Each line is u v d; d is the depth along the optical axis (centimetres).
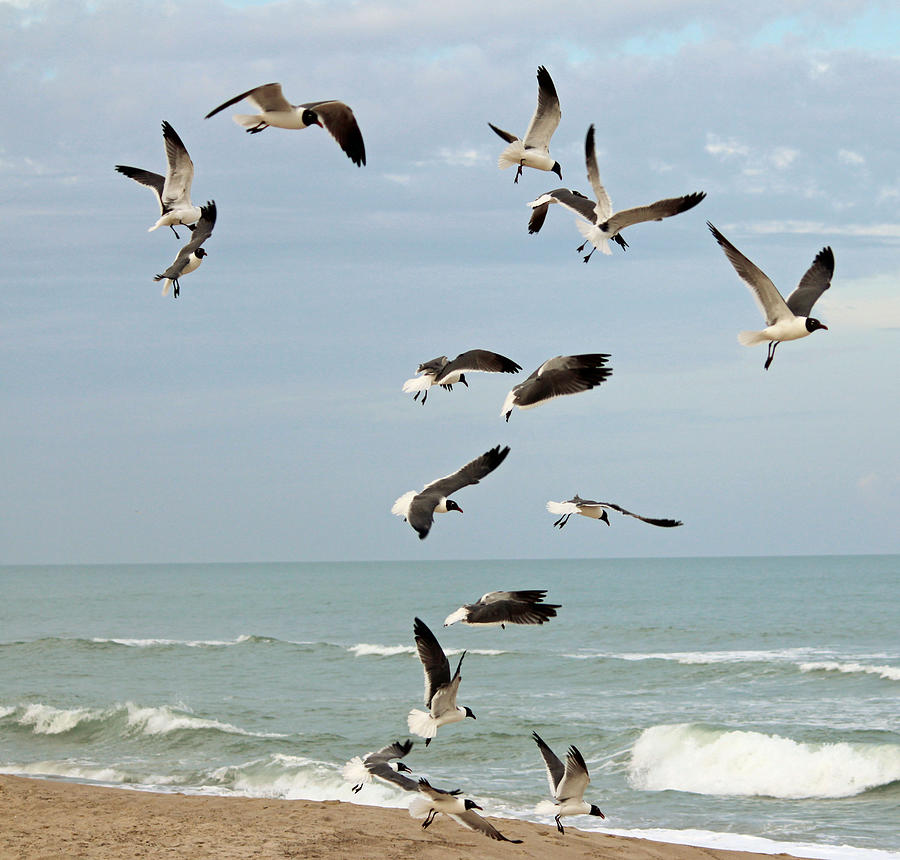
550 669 4488
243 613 9600
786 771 2402
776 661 4625
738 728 2934
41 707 3125
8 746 2805
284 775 2344
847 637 6081
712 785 2378
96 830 1630
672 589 12612
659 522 1254
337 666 4806
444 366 1280
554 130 1547
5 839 1559
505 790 2292
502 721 3086
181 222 1434
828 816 2117
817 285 1363
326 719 3284
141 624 8331
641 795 2294
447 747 2747
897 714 3167
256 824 1703
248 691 4000
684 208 1305
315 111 1171
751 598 10262
